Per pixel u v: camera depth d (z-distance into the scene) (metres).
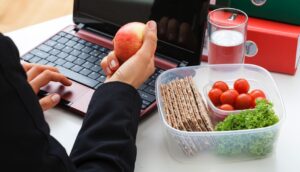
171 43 0.86
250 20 0.90
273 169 0.66
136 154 0.68
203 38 0.81
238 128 0.67
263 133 0.66
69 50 0.93
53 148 0.49
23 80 0.46
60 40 0.96
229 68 0.82
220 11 0.89
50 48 0.94
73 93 0.80
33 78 0.81
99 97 0.68
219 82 0.77
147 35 0.71
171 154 0.70
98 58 0.89
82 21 1.00
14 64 0.45
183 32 0.84
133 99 0.68
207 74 0.83
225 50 0.82
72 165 0.53
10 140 0.44
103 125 0.64
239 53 0.83
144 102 0.76
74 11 1.01
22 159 0.45
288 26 0.87
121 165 0.61
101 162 0.60
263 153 0.68
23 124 0.45
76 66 0.87
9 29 1.13
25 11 1.20
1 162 0.45
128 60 0.71
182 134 0.67
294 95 0.81
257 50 0.87
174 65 0.85
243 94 0.73
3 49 0.44
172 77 0.80
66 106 0.78
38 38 1.01
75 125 0.76
